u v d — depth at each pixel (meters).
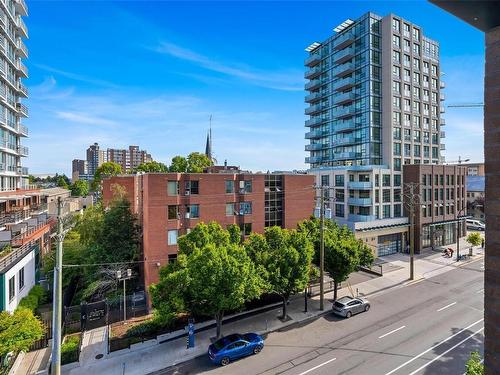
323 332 20.83
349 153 52.59
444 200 47.56
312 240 26.09
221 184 30.28
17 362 18.03
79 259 30.20
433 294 27.61
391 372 16.05
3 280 19.45
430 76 54.78
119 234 31.02
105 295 28.58
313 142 65.50
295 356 17.97
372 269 35.38
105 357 18.56
